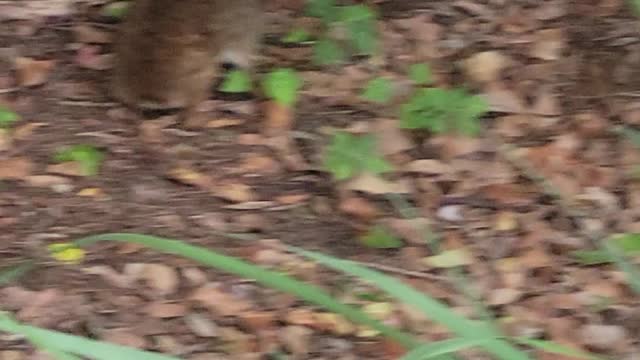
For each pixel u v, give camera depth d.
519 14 7.03
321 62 6.54
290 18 6.80
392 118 6.25
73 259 5.24
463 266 5.46
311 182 5.88
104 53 6.42
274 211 5.69
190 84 6.02
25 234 5.38
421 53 6.70
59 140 5.89
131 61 6.00
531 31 6.91
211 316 5.10
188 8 5.86
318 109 6.29
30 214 5.48
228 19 6.00
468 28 6.91
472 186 5.95
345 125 6.20
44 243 5.33
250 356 4.93
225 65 6.29
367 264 5.40
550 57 6.74
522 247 5.62
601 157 6.16
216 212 5.64
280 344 4.99
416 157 6.07
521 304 5.32
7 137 5.87
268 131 6.11
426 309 2.47
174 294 5.18
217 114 6.17
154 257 5.33
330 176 5.91
